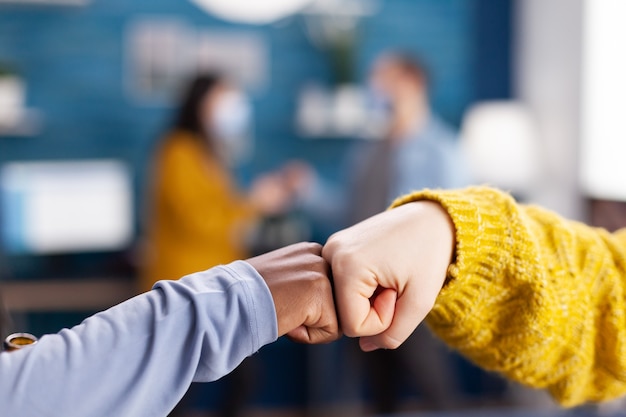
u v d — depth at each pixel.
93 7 3.71
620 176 3.59
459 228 0.64
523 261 0.67
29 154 3.69
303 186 3.83
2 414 0.46
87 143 3.75
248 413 3.96
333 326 0.59
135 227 3.81
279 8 3.17
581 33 3.77
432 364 3.40
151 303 0.53
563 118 3.91
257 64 3.91
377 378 3.56
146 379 0.50
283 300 0.57
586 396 0.78
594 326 0.72
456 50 4.12
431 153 3.20
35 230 3.47
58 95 3.71
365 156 3.38
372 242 0.60
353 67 3.96
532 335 0.68
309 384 4.00
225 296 0.55
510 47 4.20
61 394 0.48
